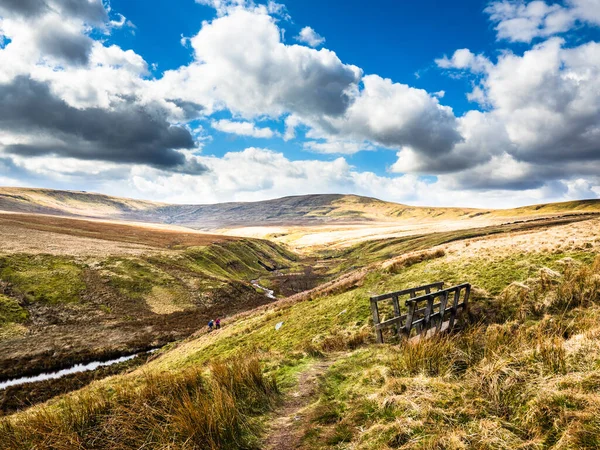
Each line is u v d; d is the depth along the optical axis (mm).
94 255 86750
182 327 59344
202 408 7078
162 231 175625
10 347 44062
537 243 23938
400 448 5426
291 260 197750
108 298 66938
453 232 179125
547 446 4773
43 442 6156
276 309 34469
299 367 11945
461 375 7816
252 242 187875
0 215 149125
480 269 21297
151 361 39906
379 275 29250
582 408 5176
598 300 13211
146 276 81375
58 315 56781
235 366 9891
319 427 7051
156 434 6383
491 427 5395
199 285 85875
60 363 41844
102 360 44219
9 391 32875
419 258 30047
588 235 23156
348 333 17531
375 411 6875
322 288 35969
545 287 15383
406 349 9828
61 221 159375
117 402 7551
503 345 8492
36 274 67625
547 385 5953
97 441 6461
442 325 14031
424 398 6590
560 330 10039
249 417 7746
